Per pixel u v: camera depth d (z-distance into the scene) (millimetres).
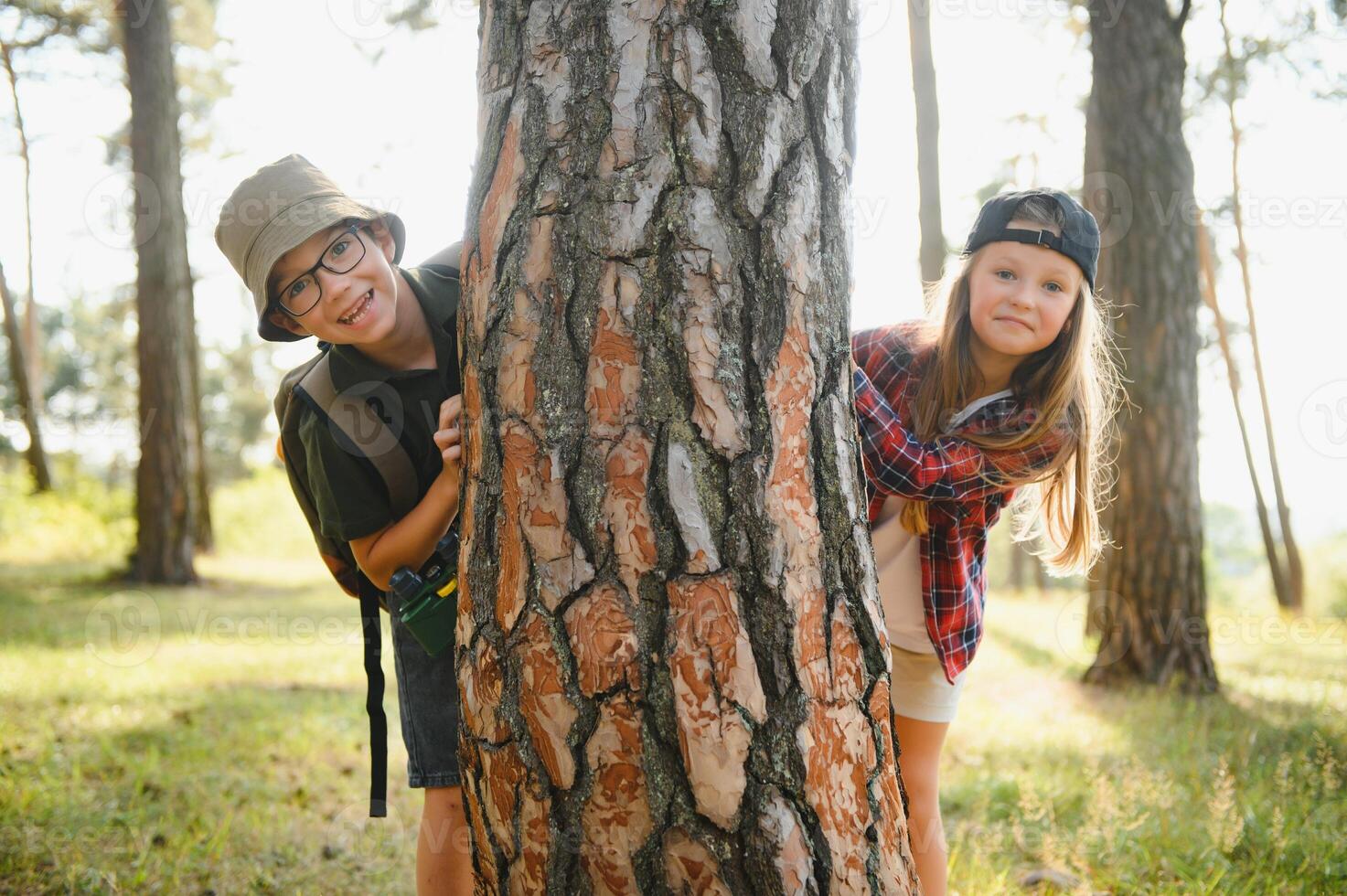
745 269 1344
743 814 1281
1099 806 3043
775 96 1367
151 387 11445
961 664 2258
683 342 1316
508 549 1356
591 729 1295
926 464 2043
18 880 2654
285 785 3635
